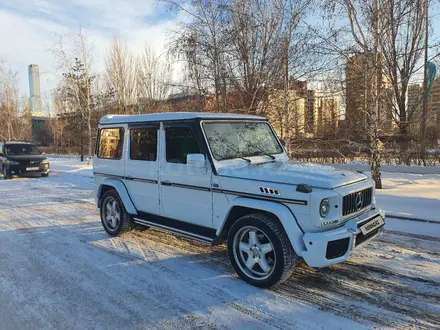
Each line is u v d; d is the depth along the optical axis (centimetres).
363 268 423
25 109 3447
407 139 1427
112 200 587
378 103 910
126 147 540
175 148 460
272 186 364
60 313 337
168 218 488
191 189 441
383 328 297
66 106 3591
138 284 399
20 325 318
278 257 359
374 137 897
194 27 966
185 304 350
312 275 409
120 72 1925
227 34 937
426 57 909
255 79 921
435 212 640
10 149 1589
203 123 432
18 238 599
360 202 384
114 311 339
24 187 1248
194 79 991
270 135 516
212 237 426
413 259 446
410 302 340
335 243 344
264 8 924
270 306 341
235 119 470
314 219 336
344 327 300
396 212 661
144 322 318
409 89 1388
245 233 399
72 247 539
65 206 875
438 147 1516
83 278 420
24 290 390
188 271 433
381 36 822
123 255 497
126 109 1853
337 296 357
